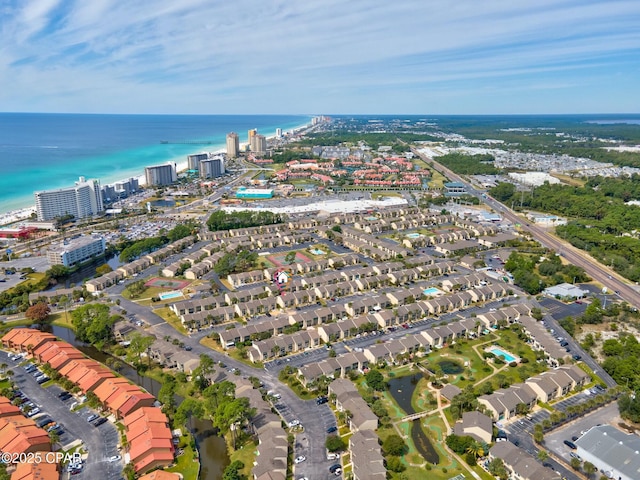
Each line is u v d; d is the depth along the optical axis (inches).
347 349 7396.7
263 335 7588.6
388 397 6141.7
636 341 7239.2
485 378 6619.1
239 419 5378.9
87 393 6048.2
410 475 4768.7
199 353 7209.6
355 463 4778.5
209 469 4950.8
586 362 7062.0
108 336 7647.6
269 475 4557.1
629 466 4707.2
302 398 6131.9
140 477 4707.2
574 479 4746.6
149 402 5890.8
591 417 5777.6
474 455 4963.1
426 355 7244.1
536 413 5841.5
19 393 6205.7
